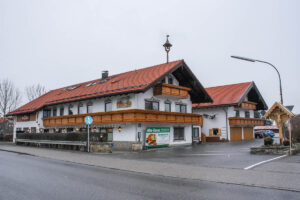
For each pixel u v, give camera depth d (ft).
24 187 28.37
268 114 60.39
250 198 23.77
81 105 99.76
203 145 93.97
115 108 85.71
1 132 170.81
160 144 84.64
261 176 32.83
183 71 93.25
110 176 35.37
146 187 28.43
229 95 121.80
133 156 59.26
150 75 85.46
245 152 61.98
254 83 129.39
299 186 27.68
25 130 127.95
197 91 99.96
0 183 30.45
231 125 115.65
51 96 128.67
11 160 53.88
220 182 30.76
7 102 153.48
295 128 74.33
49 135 86.84
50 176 35.06
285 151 53.72
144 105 81.71
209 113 123.13
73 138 76.23
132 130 79.10
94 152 68.64
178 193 25.68
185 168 40.60
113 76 110.93
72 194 25.32
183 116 91.56
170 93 84.99
